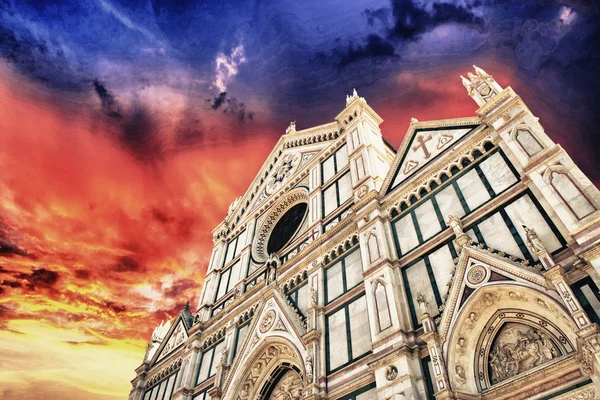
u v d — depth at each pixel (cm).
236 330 3144
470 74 2369
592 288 1408
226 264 3991
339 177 3203
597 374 1245
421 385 1666
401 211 2383
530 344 1512
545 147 1772
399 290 2053
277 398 2539
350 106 3531
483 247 1797
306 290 2703
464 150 2219
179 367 3569
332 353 2219
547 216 1673
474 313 1673
